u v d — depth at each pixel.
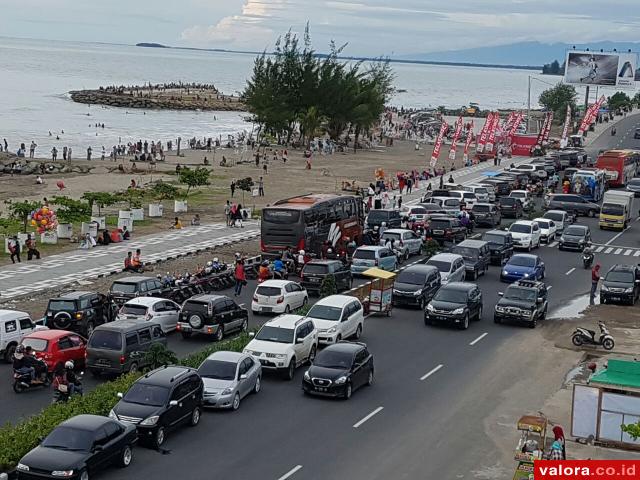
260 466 23.58
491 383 32.78
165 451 24.47
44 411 25.14
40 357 30.41
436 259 50.31
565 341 39.50
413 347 37.78
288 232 52.16
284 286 42.59
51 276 48.00
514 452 25.61
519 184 94.25
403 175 94.31
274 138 147.00
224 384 28.48
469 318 41.91
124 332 30.94
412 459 24.72
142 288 39.84
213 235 63.84
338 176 103.75
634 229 75.25
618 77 164.75
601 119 183.12
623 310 46.16
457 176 107.31
